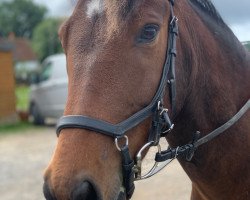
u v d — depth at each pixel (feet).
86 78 6.18
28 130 41.70
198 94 7.65
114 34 6.24
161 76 6.68
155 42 6.46
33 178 24.13
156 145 6.86
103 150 6.10
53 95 41.14
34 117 44.39
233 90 7.99
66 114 6.16
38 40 176.45
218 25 8.19
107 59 6.20
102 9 6.34
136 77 6.33
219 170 7.93
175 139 7.95
